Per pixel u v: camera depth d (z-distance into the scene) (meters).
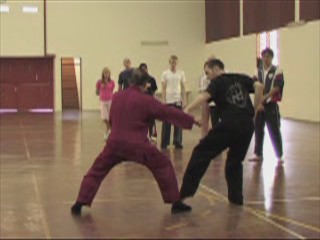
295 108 22.03
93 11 29.83
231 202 7.30
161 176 6.82
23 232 6.00
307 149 12.79
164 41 30.47
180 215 6.70
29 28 29.38
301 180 8.91
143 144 6.72
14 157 11.76
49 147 13.47
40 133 17.05
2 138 15.62
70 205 7.27
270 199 7.56
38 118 23.88
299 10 21.53
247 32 26.12
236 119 6.95
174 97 12.78
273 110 10.60
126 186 8.53
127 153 6.74
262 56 10.57
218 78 7.06
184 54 30.72
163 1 30.36
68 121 21.95
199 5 30.75
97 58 29.95
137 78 6.84
